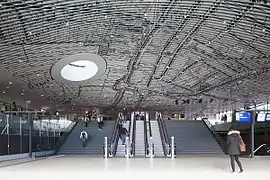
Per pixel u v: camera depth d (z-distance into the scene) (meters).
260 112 27.31
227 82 30.66
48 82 29.05
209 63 24.53
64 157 23.78
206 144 28.39
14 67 23.19
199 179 10.30
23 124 23.14
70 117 34.47
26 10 14.34
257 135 30.05
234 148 12.27
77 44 20.03
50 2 13.84
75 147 29.81
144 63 25.44
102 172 12.59
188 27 17.83
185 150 27.47
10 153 20.94
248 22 16.45
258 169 13.49
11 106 35.53
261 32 17.62
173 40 20.03
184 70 27.11
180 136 29.92
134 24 17.25
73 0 13.88
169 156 23.06
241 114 29.02
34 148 24.56
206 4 14.79
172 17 16.39
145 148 23.97
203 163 16.77
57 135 29.73
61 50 20.77
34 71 24.91
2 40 17.72
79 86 32.69
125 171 12.87
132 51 22.27
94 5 14.54
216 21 16.73
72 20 16.12
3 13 14.45
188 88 34.28
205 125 32.25
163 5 14.92
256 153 27.41
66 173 12.43
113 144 25.12
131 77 30.28
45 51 20.53
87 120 35.97
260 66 24.50
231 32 18.03
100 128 32.22
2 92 33.59
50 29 16.98
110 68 27.08
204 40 19.72
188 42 20.28
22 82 28.31
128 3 14.52
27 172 13.03
